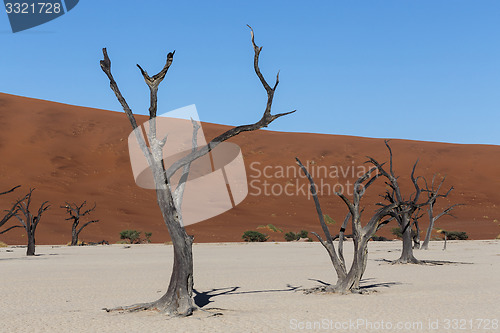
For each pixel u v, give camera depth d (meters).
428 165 106.12
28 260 31.53
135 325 11.56
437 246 46.50
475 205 91.12
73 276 22.08
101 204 75.50
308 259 31.20
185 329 11.13
